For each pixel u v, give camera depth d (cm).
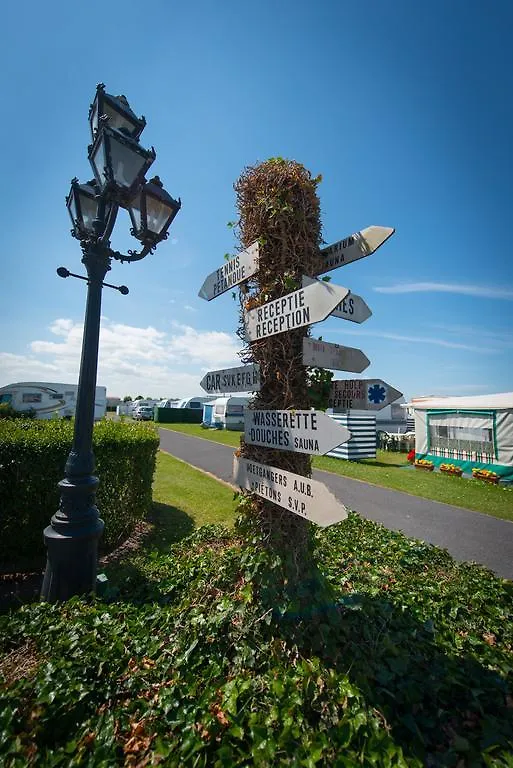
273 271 273
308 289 225
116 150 315
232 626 252
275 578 250
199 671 223
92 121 353
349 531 541
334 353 253
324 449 202
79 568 308
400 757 168
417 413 1475
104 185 321
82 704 190
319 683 207
